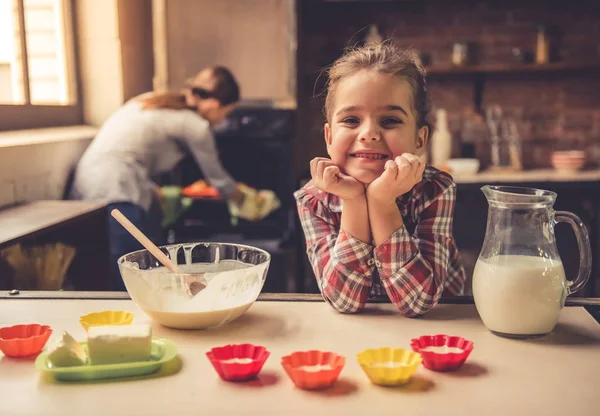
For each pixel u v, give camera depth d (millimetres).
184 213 3240
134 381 756
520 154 3668
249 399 706
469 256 3305
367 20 3713
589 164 3736
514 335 889
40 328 888
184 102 2844
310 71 3754
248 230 3227
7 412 676
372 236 1053
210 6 3168
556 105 3721
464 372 775
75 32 3234
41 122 2904
